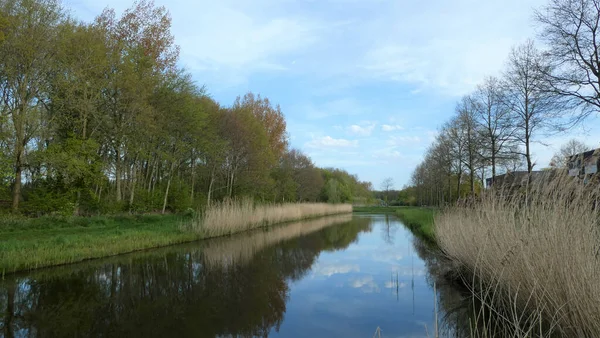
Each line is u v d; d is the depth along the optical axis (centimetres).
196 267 1157
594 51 1343
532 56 1619
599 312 401
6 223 1368
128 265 1148
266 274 1077
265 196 3328
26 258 1034
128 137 1994
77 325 646
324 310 741
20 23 1528
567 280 447
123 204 2045
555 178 577
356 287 927
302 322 670
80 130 1902
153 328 635
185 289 899
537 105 1567
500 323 595
